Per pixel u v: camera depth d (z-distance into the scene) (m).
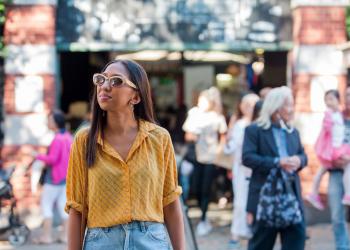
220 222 12.88
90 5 12.17
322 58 12.28
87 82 15.41
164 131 4.21
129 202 3.99
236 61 15.72
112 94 4.04
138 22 12.23
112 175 4.00
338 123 9.09
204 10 12.32
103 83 4.05
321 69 12.28
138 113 4.22
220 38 12.36
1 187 10.47
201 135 11.60
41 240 10.67
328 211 12.34
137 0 12.21
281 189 6.98
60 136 10.51
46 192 10.60
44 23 12.02
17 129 12.04
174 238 4.29
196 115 11.66
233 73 16.47
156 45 12.25
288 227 7.04
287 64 13.30
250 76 14.62
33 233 11.38
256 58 14.66
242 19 12.36
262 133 7.22
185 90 16.53
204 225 11.72
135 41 12.23
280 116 7.27
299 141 7.34
